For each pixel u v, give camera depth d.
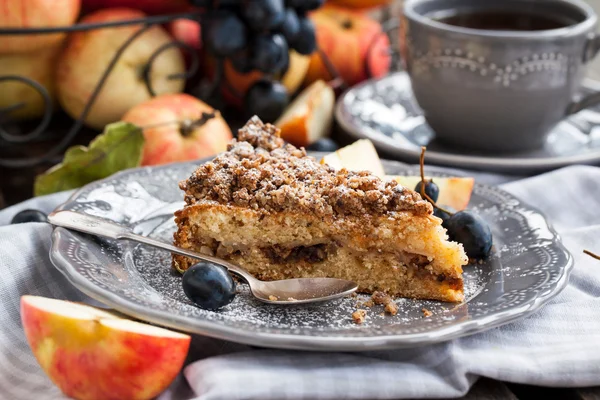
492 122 0.73
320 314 0.56
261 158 0.61
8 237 0.59
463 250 0.58
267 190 0.60
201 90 0.80
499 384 0.54
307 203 0.59
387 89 0.82
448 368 0.53
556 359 0.53
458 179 0.65
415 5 0.76
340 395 0.51
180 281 0.58
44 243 0.60
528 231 0.62
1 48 0.71
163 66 0.76
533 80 0.71
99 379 0.51
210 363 0.52
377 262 0.59
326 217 0.59
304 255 0.60
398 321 0.56
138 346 0.51
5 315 0.57
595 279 0.60
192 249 0.60
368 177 0.60
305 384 0.51
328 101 0.78
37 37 0.71
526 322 0.56
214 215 0.59
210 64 0.80
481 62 0.71
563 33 0.70
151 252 0.60
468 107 0.72
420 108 0.76
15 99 0.75
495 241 0.62
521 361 0.53
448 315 0.55
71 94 0.75
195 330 0.51
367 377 0.52
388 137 0.75
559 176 0.69
